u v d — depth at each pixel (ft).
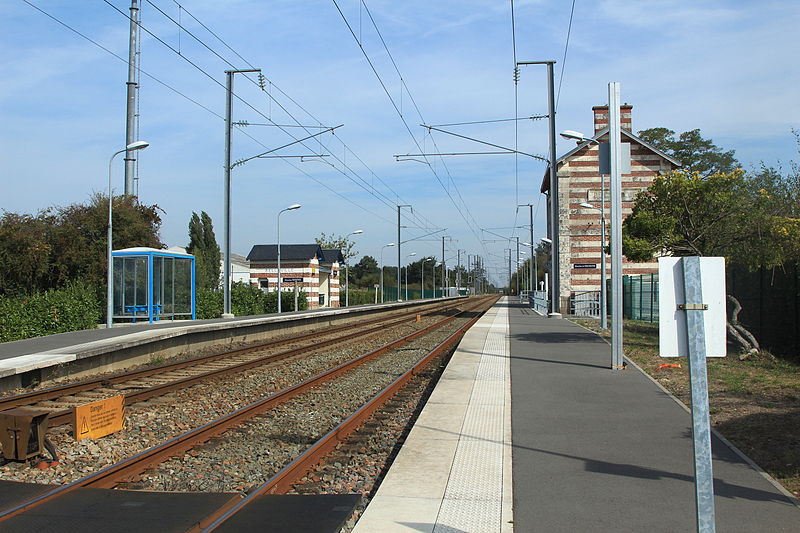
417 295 363.76
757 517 17.84
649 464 23.04
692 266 12.83
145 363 57.26
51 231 94.32
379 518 17.97
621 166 47.01
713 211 57.31
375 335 88.43
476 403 34.37
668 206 58.39
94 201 101.60
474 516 18.08
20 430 24.72
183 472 23.85
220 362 56.95
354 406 36.94
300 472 23.43
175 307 95.14
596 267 136.56
